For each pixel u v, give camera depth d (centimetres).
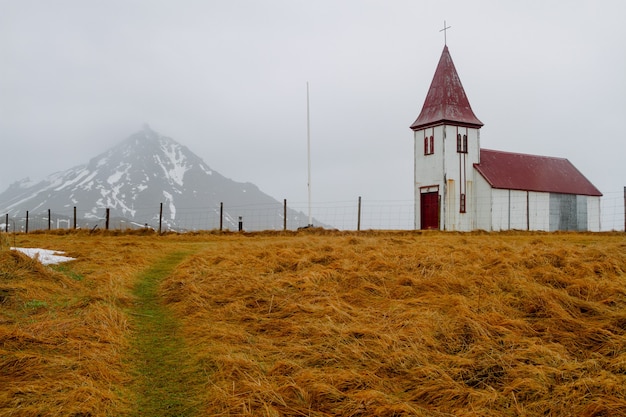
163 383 553
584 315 755
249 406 484
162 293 966
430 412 486
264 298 877
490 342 637
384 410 476
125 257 1312
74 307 800
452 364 585
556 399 492
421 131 4197
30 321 723
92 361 579
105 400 493
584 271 962
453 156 4016
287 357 624
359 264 1087
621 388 496
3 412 454
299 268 1083
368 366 587
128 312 830
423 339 652
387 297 880
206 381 554
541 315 751
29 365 562
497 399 500
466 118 4088
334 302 833
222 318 800
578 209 4438
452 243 1491
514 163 4403
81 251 1413
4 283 871
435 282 918
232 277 1016
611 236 2184
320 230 2622
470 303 792
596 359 580
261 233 2586
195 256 1279
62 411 461
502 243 1411
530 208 4166
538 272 959
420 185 4184
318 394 511
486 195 4016
